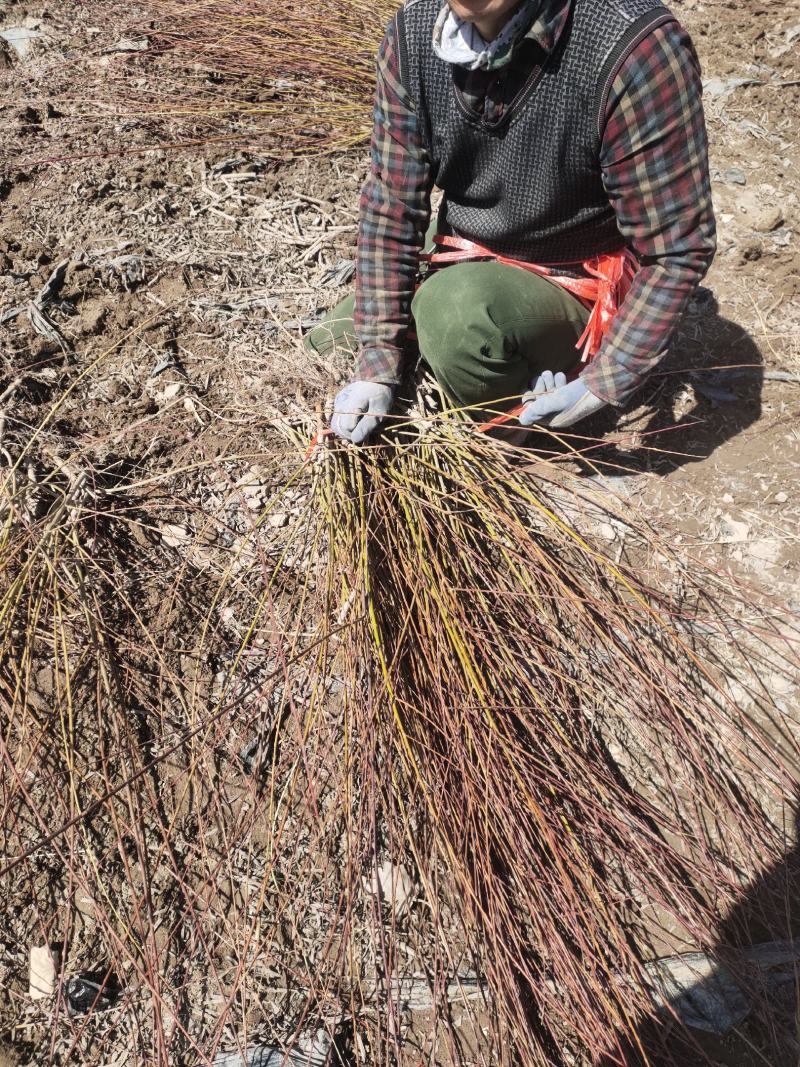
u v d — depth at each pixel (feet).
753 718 5.43
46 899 4.63
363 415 5.64
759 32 10.05
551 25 4.38
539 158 4.94
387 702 4.88
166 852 4.72
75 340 6.88
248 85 9.59
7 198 7.95
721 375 7.00
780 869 4.95
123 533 5.82
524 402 5.82
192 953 4.57
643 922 4.79
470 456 5.72
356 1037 4.37
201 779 5.00
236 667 5.24
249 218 8.04
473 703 4.85
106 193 8.07
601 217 5.31
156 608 5.53
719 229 8.13
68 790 4.87
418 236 5.74
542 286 5.72
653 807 5.05
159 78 9.51
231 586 5.64
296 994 4.51
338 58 9.75
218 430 6.36
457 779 4.82
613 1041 4.30
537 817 4.57
